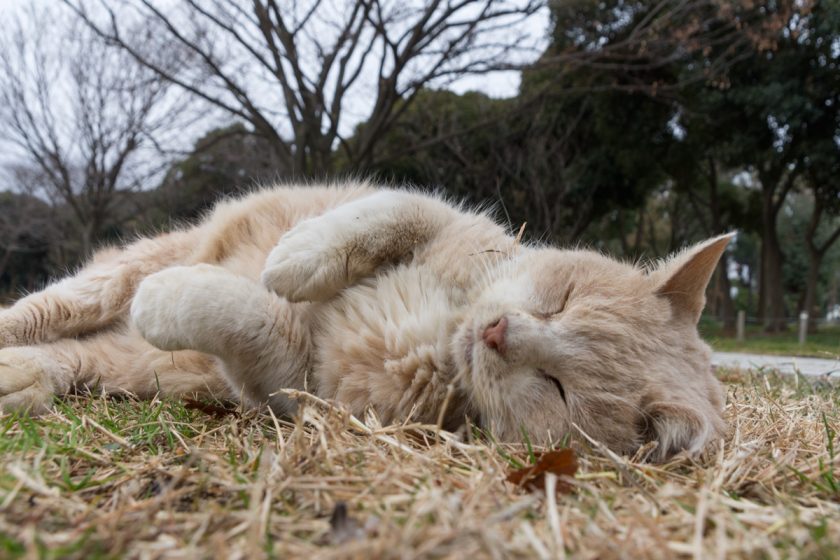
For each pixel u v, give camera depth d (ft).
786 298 131.85
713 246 9.61
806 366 24.84
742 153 62.44
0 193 71.51
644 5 53.36
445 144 55.06
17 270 85.05
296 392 8.14
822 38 52.85
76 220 65.87
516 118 58.23
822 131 58.85
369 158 47.78
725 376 18.16
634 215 100.07
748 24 48.57
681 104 59.00
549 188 56.03
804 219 115.85
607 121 63.05
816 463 7.48
